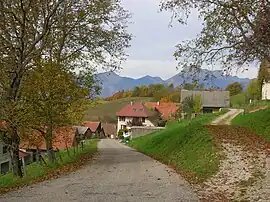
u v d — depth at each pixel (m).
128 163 26.06
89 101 26.98
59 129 26.36
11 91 20.80
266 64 15.51
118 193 13.24
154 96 125.25
